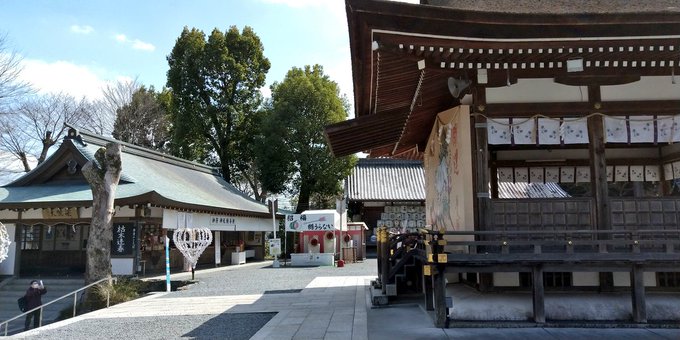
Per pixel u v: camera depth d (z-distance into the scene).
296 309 8.48
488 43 5.90
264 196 33.09
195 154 33.59
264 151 28.62
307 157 28.00
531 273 6.68
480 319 6.20
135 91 35.47
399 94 7.79
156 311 9.27
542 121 6.90
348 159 28.16
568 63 6.47
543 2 7.36
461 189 7.10
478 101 6.87
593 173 6.83
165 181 19.80
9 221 16.92
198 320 8.03
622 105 6.93
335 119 28.19
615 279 6.92
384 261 8.52
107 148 12.98
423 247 7.46
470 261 5.93
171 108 32.38
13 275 16.55
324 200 35.25
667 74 6.98
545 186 14.47
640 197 6.83
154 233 18.41
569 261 5.91
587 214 6.79
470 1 7.30
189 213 18.14
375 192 28.59
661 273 7.05
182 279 15.31
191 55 30.77
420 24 5.58
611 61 6.57
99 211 12.73
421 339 5.53
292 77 30.28
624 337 5.47
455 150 7.55
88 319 8.62
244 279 15.13
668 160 9.95
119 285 12.46
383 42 5.71
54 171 18.48
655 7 7.21
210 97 31.44
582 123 6.94
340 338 5.88
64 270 17.42
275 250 20.95
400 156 13.98
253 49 32.25
